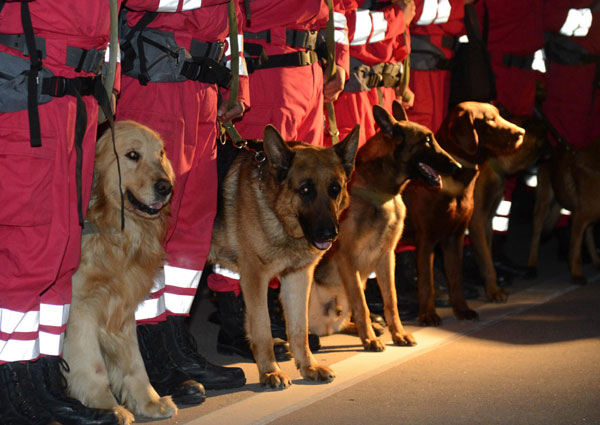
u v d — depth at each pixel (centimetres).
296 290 396
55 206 295
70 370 317
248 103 411
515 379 381
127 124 328
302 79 443
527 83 665
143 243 333
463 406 341
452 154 531
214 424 321
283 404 348
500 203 627
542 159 648
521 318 524
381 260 470
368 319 457
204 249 388
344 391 366
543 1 735
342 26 486
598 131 768
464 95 600
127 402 333
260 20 432
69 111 296
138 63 354
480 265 593
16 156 287
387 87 551
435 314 512
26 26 282
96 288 320
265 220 384
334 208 371
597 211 649
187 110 366
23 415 303
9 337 296
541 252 805
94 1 294
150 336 368
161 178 324
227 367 380
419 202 511
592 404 343
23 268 293
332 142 488
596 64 746
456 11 585
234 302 445
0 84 283
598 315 529
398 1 544
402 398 354
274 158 375
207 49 373
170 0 346
